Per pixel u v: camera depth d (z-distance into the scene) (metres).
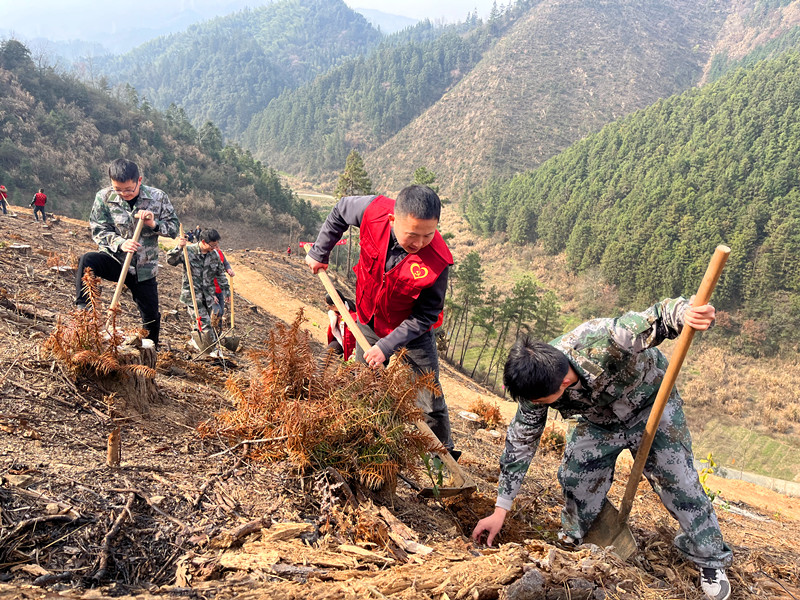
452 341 66.25
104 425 2.97
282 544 2.25
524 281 60.59
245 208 105.38
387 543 2.44
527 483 4.71
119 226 4.60
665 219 110.31
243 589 1.91
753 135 131.88
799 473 63.72
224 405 4.22
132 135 110.56
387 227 3.13
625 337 2.56
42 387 3.12
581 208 127.81
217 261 7.02
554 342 2.75
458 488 3.24
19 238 12.09
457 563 2.33
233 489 2.59
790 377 82.69
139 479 2.48
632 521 4.13
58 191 94.38
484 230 143.12
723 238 103.12
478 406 9.54
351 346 3.73
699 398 77.31
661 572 2.97
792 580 3.50
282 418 2.86
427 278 3.10
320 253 3.58
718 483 9.11
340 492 2.73
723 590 2.75
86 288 3.56
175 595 1.82
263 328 12.41
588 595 2.22
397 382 2.99
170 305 10.45
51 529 2.03
